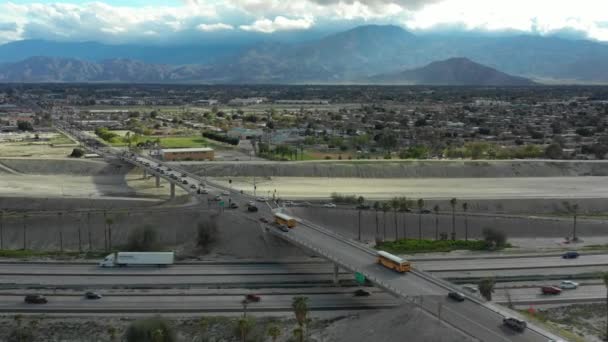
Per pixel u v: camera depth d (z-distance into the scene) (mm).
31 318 116188
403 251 162250
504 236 168000
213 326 111500
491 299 121062
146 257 150500
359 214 182125
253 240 163250
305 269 147750
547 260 153500
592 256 156500
